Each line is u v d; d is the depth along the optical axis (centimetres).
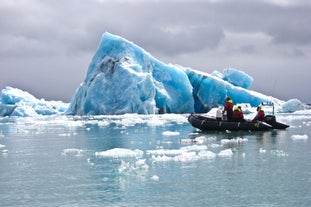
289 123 3597
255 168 1412
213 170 1385
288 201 1045
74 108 6462
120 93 5853
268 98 6425
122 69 5916
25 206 1045
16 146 2219
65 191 1170
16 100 7394
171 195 1108
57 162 1623
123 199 1080
